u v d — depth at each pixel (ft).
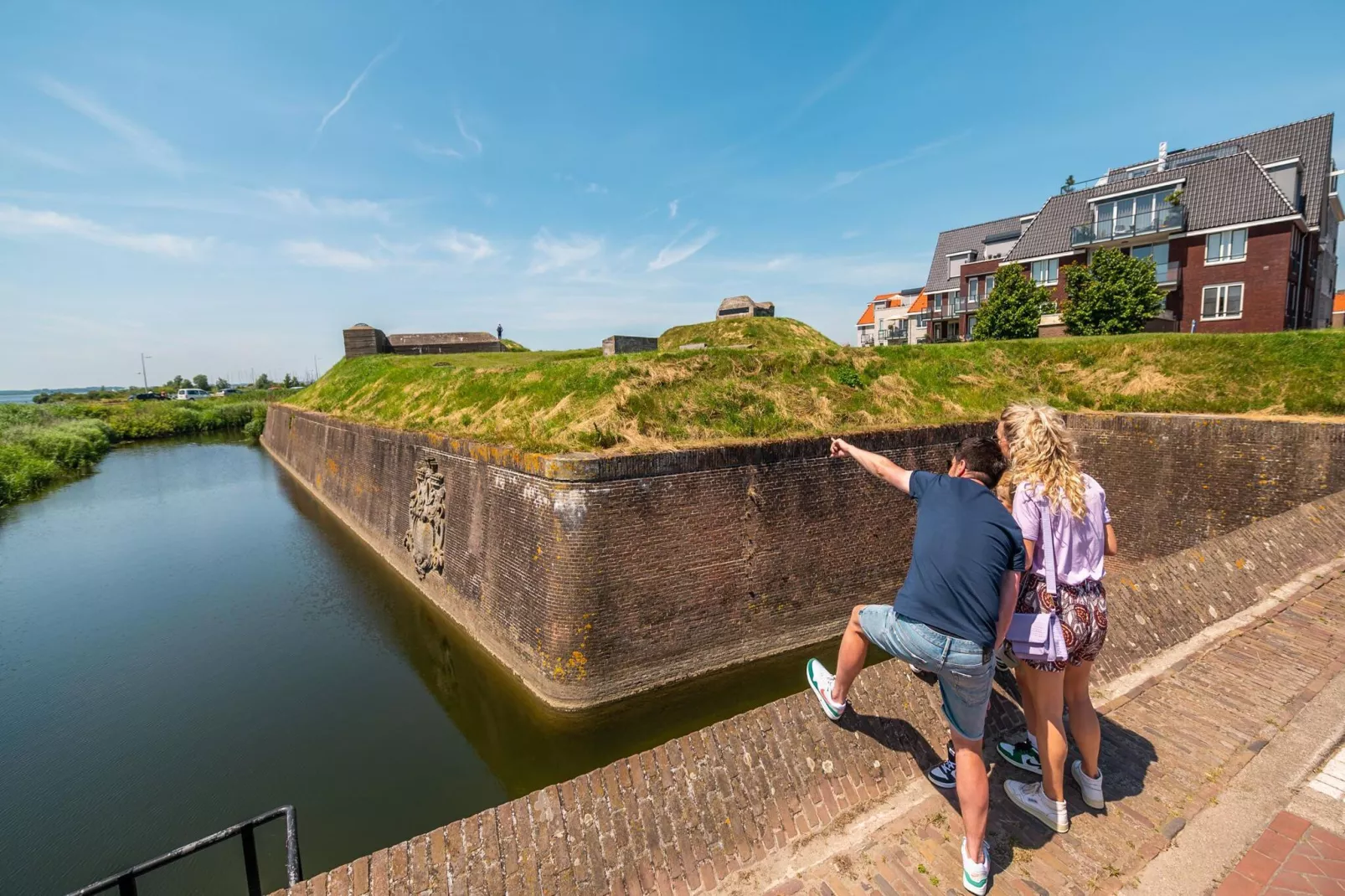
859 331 220.84
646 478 32.24
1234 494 40.11
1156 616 17.28
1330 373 41.73
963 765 9.41
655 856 9.88
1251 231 81.66
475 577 38.86
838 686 11.40
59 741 30.37
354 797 25.90
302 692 34.78
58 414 172.14
